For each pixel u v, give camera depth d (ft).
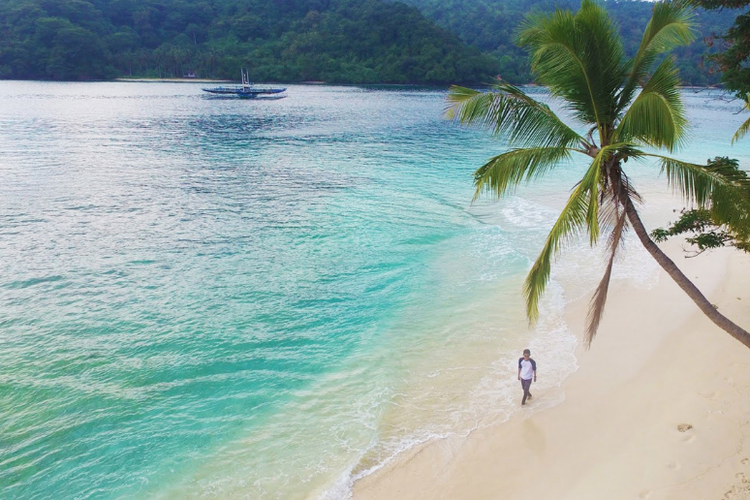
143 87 453.17
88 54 474.08
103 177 127.24
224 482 35.29
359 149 182.91
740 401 39.81
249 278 69.62
